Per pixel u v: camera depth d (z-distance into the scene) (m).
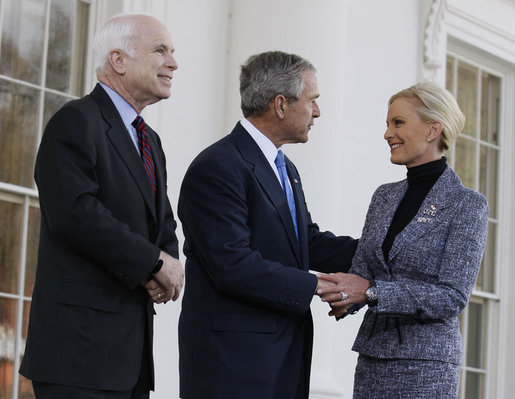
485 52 8.73
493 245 8.80
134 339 3.88
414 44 8.06
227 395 3.90
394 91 7.87
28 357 3.78
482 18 8.62
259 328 3.96
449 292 3.92
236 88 6.77
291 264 4.07
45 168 3.81
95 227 3.71
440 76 8.12
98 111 3.97
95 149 3.87
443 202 4.09
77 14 6.25
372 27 7.79
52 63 6.12
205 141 6.64
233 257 3.90
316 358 6.57
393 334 3.97
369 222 4.29
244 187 4.04
